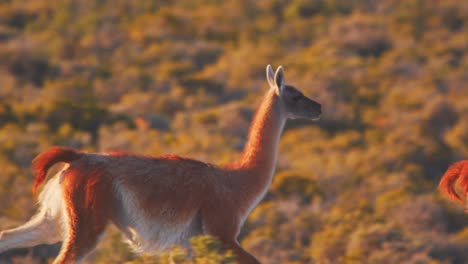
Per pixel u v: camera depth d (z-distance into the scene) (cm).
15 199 8219
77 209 4012
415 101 18675
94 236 4016
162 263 4400
